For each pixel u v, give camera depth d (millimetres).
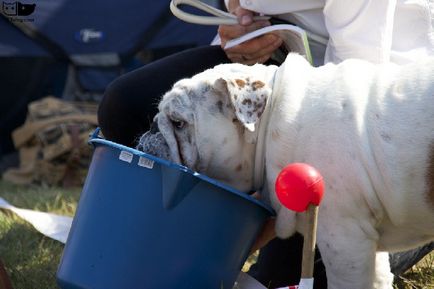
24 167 11562
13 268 5613
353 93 4168
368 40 4703
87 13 12633
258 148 4418
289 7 5043
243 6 5066
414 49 4797
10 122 12773
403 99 4094
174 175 3863
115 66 12852
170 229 3930
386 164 4027
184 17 5098
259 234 4496
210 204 3957
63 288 4133
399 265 5391
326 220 4188
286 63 4461
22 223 6832
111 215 3975
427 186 4016
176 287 3975
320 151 4152
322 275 5125
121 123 5082
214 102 4363
